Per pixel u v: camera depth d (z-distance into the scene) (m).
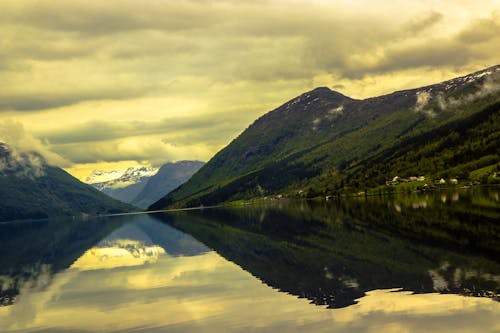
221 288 65.12
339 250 89.00
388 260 72.94
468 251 73.94
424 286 54.72
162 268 88.50
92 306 61.34
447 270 61.59
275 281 66.56
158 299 61.81
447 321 42.59
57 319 56.66
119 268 93.25
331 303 51.91
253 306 53.88
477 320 42.12
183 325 49.38
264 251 99.75
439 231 99.75
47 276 89.88
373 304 49.84
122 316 55.22
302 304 52.66
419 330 41.25
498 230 94.25
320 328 44.16
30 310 62.03
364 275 63.91
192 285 69.06
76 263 106.69
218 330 46.62
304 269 73.50
